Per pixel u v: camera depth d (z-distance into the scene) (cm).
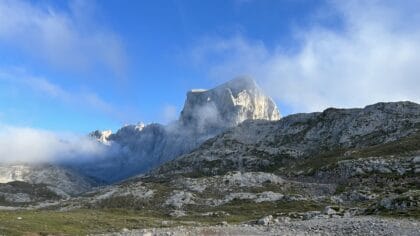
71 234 8312
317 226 6888
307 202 17688
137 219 12575
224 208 18262
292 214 11781
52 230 8775
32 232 8325
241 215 16300
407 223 6106
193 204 19900
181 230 7100
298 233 6134
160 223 11588
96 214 14675
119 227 10288
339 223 6944
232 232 6731
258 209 17500
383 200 8669
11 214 12362
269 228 7281
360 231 5744
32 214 12812
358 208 10781
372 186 19862
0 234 7856
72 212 16038
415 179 19300
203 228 7644
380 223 6247
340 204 16650
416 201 7938
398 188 17938
